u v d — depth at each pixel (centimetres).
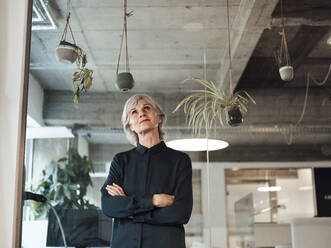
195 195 252
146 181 240
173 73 277
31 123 267
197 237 245
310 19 279
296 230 246
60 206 257
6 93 254
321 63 273
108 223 254
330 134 262
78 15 287
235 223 248
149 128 260
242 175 255
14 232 239
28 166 262
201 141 262
